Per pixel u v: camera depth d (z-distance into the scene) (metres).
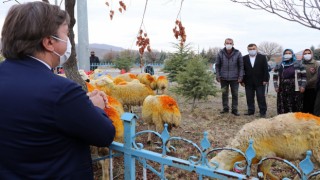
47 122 1.31
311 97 7.81
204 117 8.73
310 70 7.74
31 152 1.33
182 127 7.46
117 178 4.28
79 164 1.46
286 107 7.88
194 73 9.41
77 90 1.39
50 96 1.32
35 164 1.35
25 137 1.31
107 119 1.53
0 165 1.36
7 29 1.43
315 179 3.52
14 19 1.42
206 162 1.84
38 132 1.31
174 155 5.20
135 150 2.07
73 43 4.47
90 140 1.42
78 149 1.46
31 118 1.30
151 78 11.05
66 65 4.56
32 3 1.46
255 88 9.00
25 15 1.41
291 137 3.58
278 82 8.13
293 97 7.74
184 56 11.87
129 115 2.07
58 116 1.32
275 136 3.61
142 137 6.35
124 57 19.39
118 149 2.18
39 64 1.45
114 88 7.45
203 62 9.69
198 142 6.14
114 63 19.64
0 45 1.49
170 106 5.36
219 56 9.23
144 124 7.62
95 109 1.45
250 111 9.19
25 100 1.32
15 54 1.44
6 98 1.33
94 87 6.84
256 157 3.68
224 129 7.33
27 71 1.40
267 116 9.09
